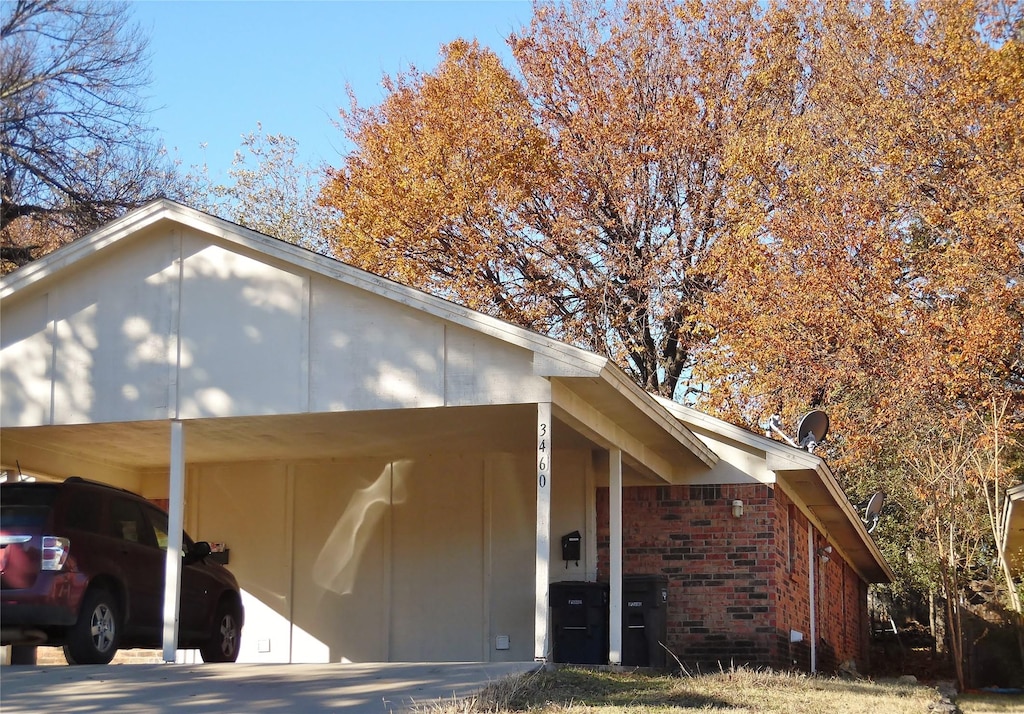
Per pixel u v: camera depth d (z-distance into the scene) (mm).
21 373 13945
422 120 33094
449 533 17203
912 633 38531
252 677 10672
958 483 24625
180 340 13500
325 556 17578
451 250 32156
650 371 31750
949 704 12234
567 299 32594
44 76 28312
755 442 17062
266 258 13359
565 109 32469
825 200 28219
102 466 17469
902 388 26406
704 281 31375
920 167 27797
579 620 15109
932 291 27531
